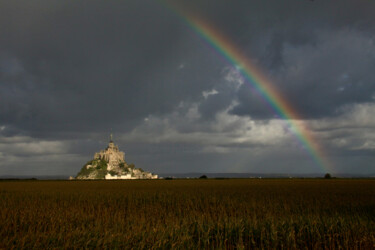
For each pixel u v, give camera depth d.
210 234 18.02
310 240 17.45
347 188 63.19
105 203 37.28
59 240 15.88
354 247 16.12
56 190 60.94
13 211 27.48
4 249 14.73
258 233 18.03
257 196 43.84
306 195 45.38
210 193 49.97
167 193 50.22
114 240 15.60
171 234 16.47
